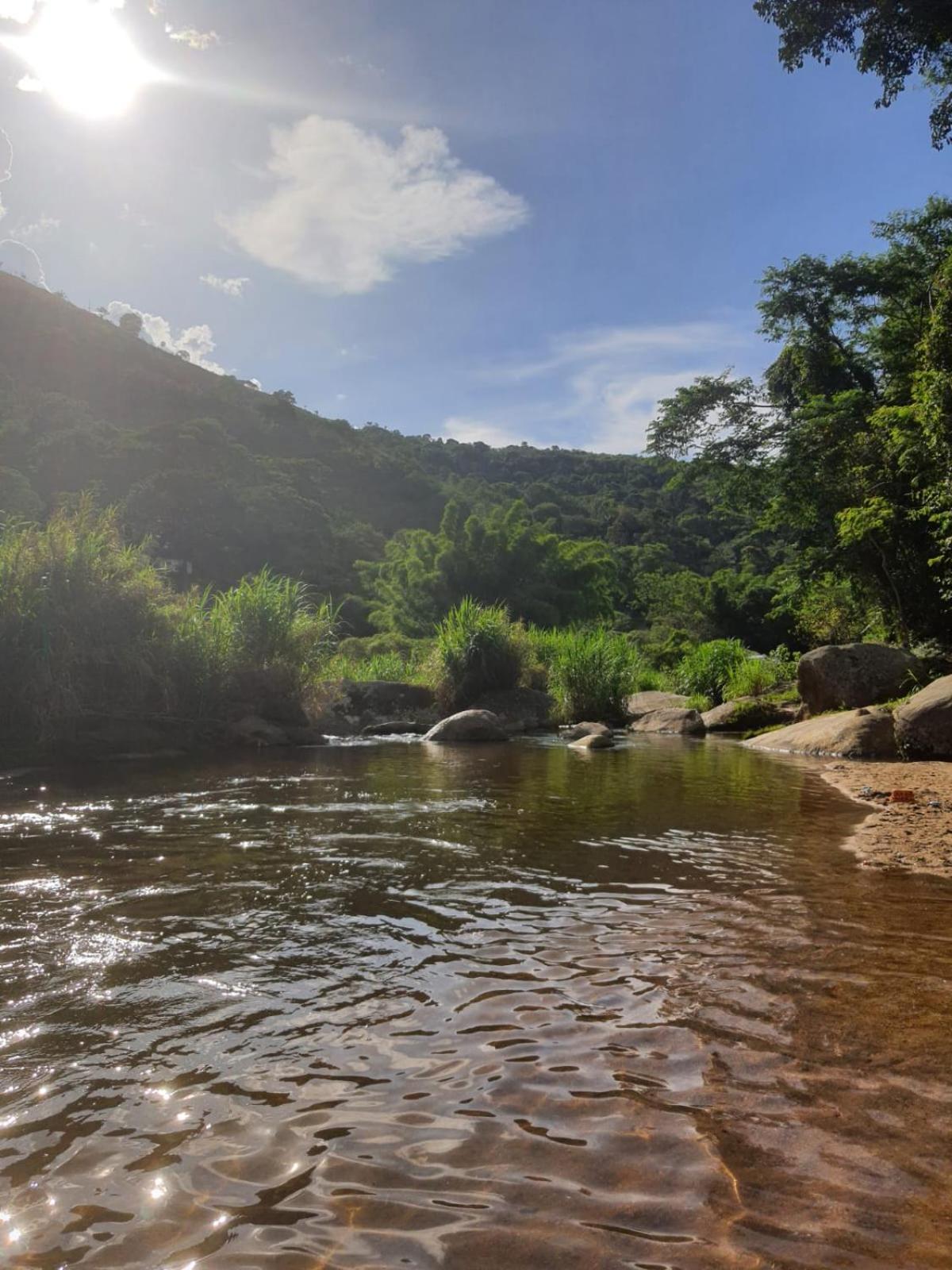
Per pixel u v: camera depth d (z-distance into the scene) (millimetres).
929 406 13539
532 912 3598
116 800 6301
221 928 3312
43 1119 1906
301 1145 1813
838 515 18766
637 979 2836
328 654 13180
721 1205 1620
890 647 14055
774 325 23250
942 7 12141
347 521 75562
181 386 102250
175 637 10953
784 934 3328
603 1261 1456
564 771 8633
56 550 9992
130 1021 2447
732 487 24734
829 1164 1761
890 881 4164
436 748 11258
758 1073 2174
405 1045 2316
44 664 9305
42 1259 1449
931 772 8586
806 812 6156
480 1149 1809
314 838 5008
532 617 35375
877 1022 2498
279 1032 2385
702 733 14617
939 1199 1643
